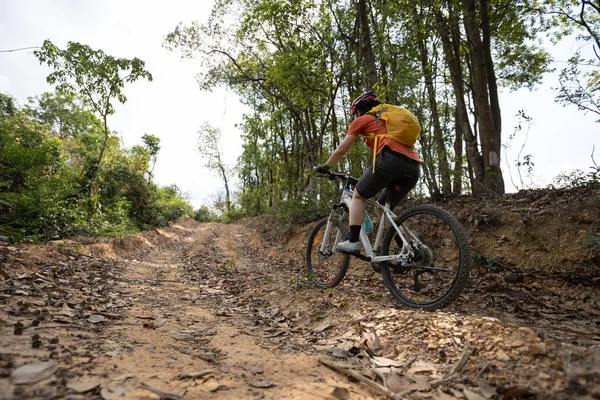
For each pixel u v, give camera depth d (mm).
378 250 3250
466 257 2633
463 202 6480
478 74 7527
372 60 7902
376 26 8961
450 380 1550
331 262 4344
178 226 21297
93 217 9445
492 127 7414
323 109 15844
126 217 13008
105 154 15312
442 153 7605
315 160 15406
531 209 5121
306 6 13188
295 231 10688
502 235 5059
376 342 2104
